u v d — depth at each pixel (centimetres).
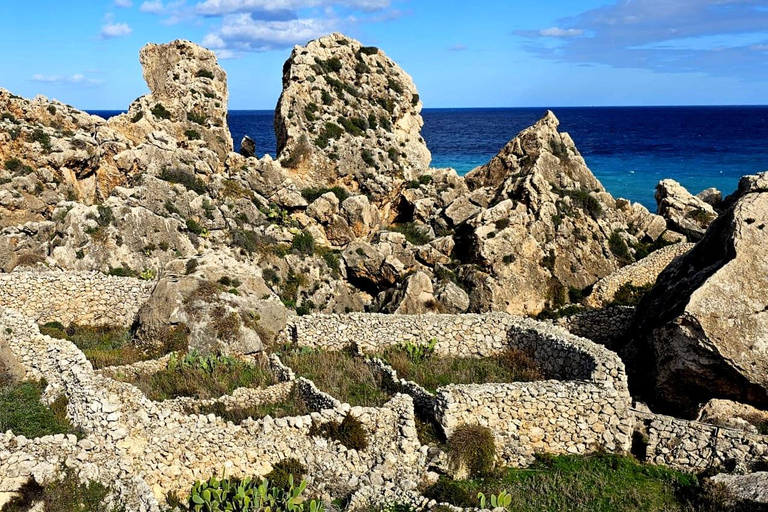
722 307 2088
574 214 3753
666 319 2292
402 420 1812
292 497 1498
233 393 1966
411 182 4625
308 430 1745
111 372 2044
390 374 2141
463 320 2531
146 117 4116
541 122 4369
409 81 5341
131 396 1694
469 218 3728
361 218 4059
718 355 2050
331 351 2455
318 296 3456
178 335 2309
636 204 4138
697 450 1845
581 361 2127
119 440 1556
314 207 3988
